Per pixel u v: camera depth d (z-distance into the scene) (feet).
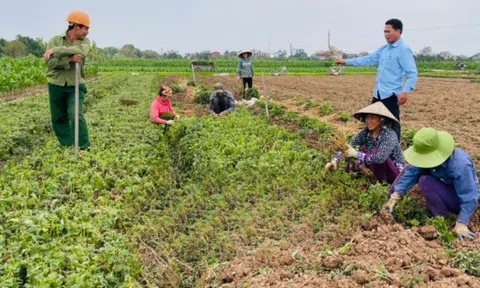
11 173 26.89
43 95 64.23
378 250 18.38
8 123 41.52
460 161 20.51
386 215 21.58
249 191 26.08
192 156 33.50
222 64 224.33
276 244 20.21
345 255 18.35
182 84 102.12
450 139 20.93
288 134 37.93
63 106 33.65
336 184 26.61
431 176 21.86
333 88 110.32
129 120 43.93
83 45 31.35
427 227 20.10
